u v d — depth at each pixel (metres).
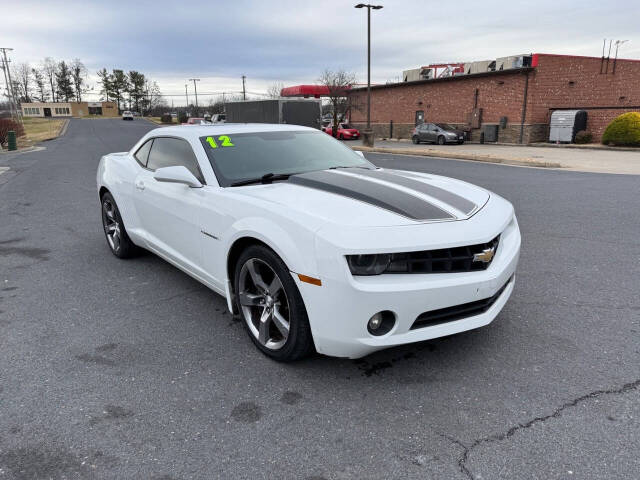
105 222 5.25
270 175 3.45
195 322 3.51
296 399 2.53
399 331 2.45
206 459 2.09
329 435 2.24
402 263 2.44
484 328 3.30
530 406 2.41
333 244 2.37
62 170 14.34
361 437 2.22
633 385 2.58
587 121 24.33
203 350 3.08
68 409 2.46
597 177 11.41
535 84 24.81
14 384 2.70
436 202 2.85
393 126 36.31
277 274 2.68
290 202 2.80
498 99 27.03
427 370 2.78
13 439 2.24
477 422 2.30
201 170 3.48
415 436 2.21
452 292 2.47
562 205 7.75
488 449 2.11
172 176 3.27
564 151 20.72
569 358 2.88
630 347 3.01
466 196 3.11
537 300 3.79
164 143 4.14
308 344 2.69
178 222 3.64
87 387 2.67
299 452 2.13
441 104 31.47
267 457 2.10
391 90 35.94
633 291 3.96
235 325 3.45
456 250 2.55
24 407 2.48
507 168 14.15
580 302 3.74
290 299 2.63
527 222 6.59
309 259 2.45
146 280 4.42
